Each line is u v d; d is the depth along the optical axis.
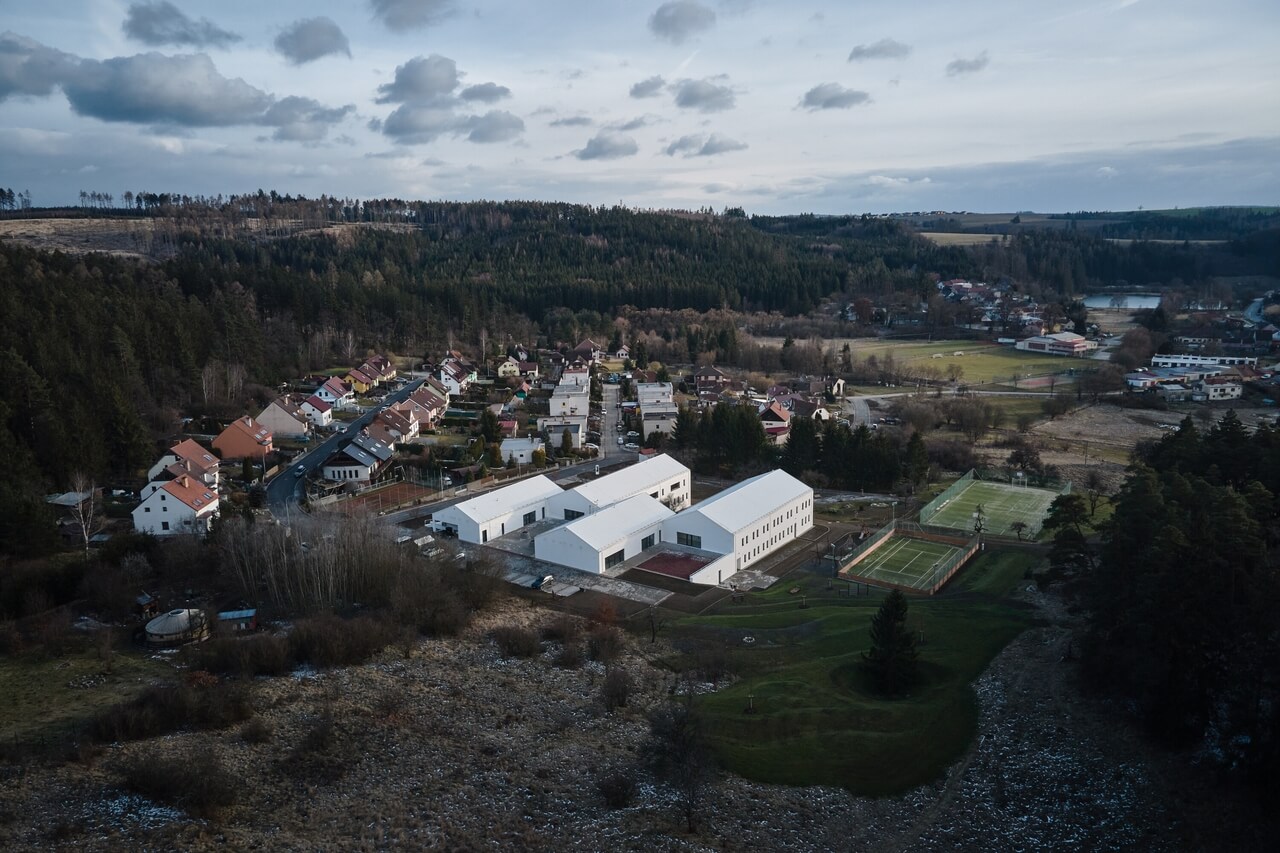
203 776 38.25
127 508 89.06
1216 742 44.12
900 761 47.03
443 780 42.38
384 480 110.06
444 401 155.75
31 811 36.12
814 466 114.88
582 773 44.56
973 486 110.44
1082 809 42.03
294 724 46.31
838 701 52.94
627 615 70.25
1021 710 50.94
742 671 58.81
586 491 94.00
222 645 54.16
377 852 36.00
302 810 38.56
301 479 109.12
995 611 67.31
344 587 66.56
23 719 45.47
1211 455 73.62
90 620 61.41
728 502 88.00
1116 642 50.47
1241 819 39.16
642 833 39.03
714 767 45.16
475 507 90.00
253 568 66.94
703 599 73.94
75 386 102.62
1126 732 46.88
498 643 60.91
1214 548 44.78
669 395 156.38
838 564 81.56
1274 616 41.56
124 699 48.28
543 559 83.25
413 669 55.44
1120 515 54.34
